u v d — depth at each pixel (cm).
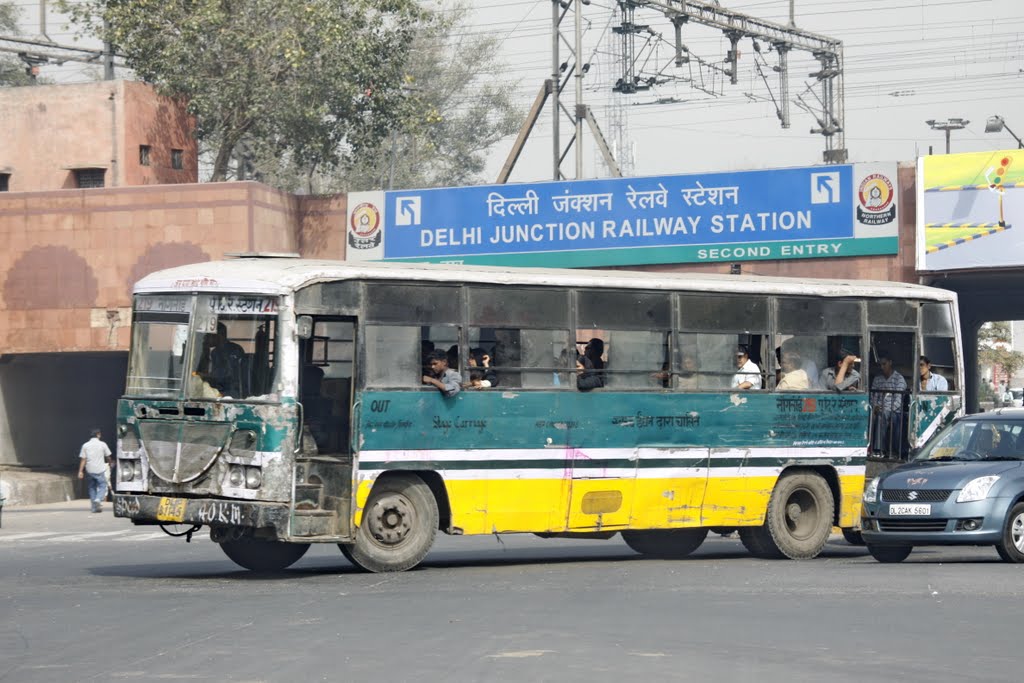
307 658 1002
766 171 3356
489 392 1678
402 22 4156
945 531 1742
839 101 5541
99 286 3544
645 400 1795
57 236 3572
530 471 1703
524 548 2219
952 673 951
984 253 3158
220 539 1584
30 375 3909
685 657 1010
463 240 3575
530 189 3528
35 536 2608
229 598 1365
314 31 3944
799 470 1959
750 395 1891
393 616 1227
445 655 1016
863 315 2012
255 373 1537
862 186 3278
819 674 943
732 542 2412
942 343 2111
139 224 3528
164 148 4206
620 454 1772
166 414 1565
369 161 4488
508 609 1279
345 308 1588
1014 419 1894
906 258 3244
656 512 1806
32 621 1196
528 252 3525
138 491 1575
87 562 1931
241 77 3959
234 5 3950
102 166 4050
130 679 920
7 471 3747
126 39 4028
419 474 1652
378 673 942
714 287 1864
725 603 1330
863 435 2000
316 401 1598
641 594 1409
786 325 1938
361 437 1591
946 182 3186
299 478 1544
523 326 1711
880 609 1286
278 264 1599
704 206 3400
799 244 3325
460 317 1667
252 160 5541
